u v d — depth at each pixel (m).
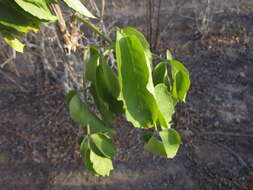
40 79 0.73
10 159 0.60
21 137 0.64
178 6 0.96
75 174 0.57
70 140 0.62
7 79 0.76
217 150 0.60
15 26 0.14
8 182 0.57
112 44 0.17
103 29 0.44
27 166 0.59
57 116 0.67
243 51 0.82
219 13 0.96
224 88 0.72
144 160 0.59
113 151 0.17
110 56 0.44
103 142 0.17
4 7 0.14
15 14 0.14
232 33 0.87
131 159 0.59
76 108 0.17
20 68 0.78
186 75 0.18
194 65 0.79
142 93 0.15
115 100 0.17
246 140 0.61
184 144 0.61
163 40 0.86
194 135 0.62
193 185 0.55
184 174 0.57
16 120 0.67
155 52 0.82
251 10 0.97
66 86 0.53
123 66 0.14
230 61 0.79
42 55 0.62
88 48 0.18
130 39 0.14
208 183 0.55
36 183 0.56
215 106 0.67
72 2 0.14
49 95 0.71
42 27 0.46
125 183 0.56
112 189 0.55
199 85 0.73
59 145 0.62
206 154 0.59
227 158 0.58
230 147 0.60
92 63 0.17
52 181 0.57
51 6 0.18
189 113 0.66
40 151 0.61
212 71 0.77
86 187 0.56
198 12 0.94
